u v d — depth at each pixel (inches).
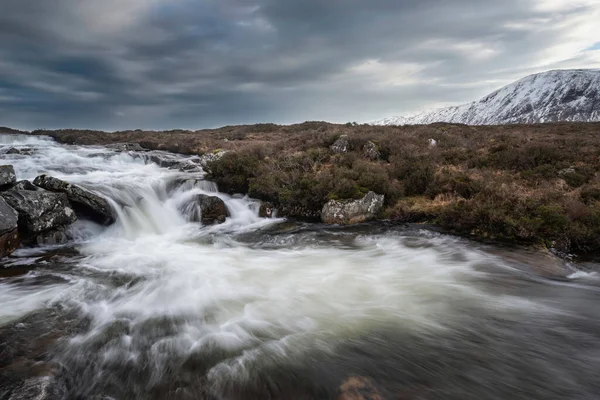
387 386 174.2
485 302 272.7
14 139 1513.3
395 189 587.5
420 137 959.6
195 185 669.3
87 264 363.6
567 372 186.9
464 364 194.5
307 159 725.9
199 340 219.6
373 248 423.2
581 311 255.9
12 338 213.8
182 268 356.2
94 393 172.4
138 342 216.5
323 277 331.6
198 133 2062.0
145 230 520.4
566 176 564.7
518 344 214.7
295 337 224.2
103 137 1658.5
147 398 168.9
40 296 280.4
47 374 175.2
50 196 437.4
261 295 289.9
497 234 430.9
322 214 560.4
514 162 673.6
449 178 592.1
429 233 462.0
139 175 764.0
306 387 174.6
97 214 489.7
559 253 375.6
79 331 227.5
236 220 580.7
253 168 712.4
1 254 371.9
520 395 169.0
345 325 239.8
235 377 183.3
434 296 285.0
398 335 226.4
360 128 1243.2
